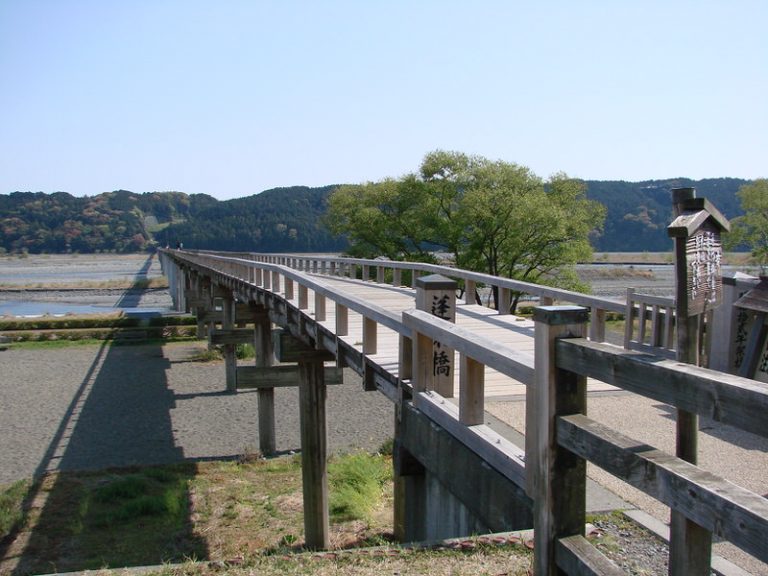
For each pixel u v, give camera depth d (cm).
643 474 261
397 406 619
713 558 394
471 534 495
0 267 12962
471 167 3797
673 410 682
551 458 322
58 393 2425
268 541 1059
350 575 433
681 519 254
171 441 1809
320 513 1033
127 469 1524
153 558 1003
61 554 1027
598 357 288
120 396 2369
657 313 880
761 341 736
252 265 1597
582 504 327
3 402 2286
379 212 3897
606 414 669
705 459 550
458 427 469
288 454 1694
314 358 1072
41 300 6469
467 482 466
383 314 629
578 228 3644
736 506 215
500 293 1225
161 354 3278
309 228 15062
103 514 1209
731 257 7131
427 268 1562
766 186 3691
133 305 5944
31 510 1231
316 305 980
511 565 416
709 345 822
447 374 570
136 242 19275
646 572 375
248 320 1745
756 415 210
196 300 3341
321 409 1062
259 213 16438
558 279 3769
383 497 1229
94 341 3697
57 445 1770
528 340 924
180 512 1218
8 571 967
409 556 450
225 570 458
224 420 2034
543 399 326
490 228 3578
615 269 10150
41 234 19425
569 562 309
